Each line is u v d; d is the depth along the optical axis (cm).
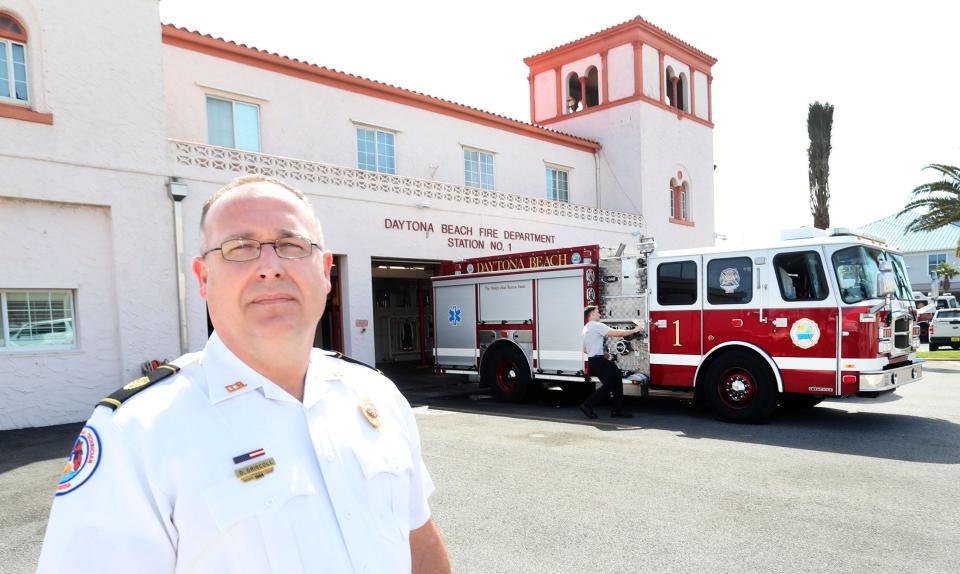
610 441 746
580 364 1013
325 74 1401
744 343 846
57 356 948
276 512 118
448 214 1539
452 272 1210
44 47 935
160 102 1058
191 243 1091
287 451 128
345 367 162
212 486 117
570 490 547
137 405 122
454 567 392
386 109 1538
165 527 114
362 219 1355
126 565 109
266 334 134
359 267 1345
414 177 1585
